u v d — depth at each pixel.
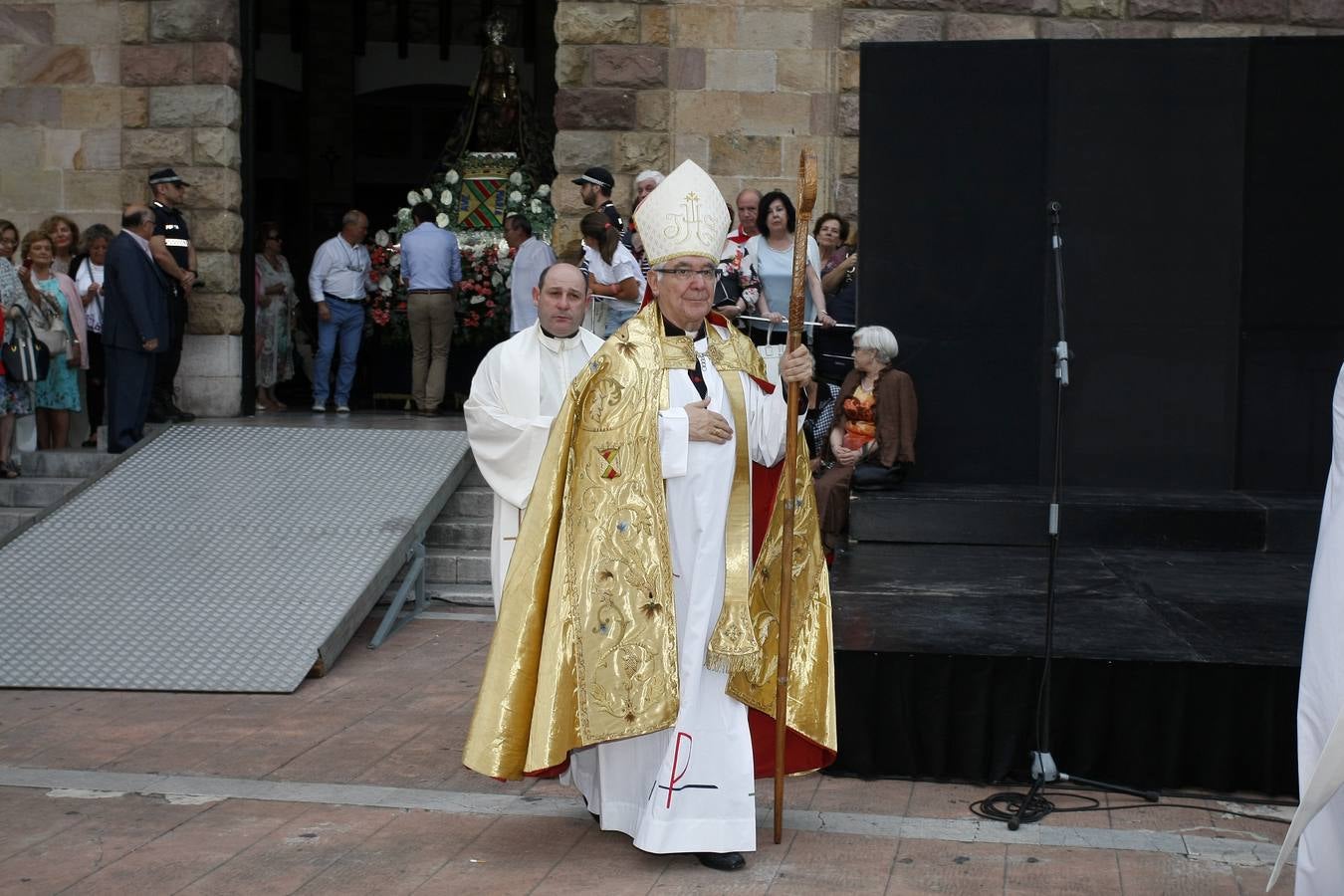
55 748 5.98
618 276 9.62
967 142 8.99
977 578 7.16
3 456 10.12
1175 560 7.73
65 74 11.97
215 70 11.75
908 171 9.05
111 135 11.98
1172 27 11.12
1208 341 8.91
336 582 7.97
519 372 5.81
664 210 4.76
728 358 4.86
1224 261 8.89
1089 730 5.45
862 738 5.54
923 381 9.12
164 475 9.59
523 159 14.98
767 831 4.94
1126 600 6.60
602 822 4.74
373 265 13.48
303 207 22.75
